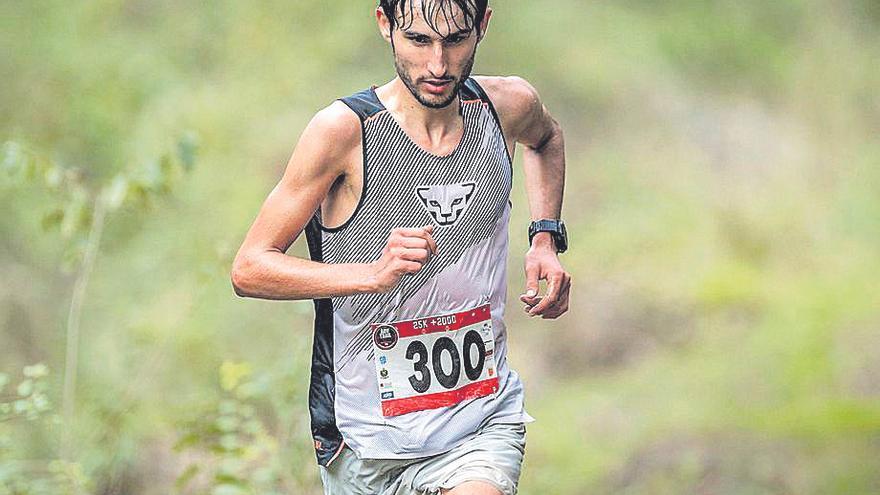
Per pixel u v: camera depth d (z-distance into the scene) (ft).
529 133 39.29
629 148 153.07
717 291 124.98
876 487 79.61
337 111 34.88
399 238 33.32
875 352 104.83
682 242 135.64
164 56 125.90
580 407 106.83
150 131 116.37
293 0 132.67
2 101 118.21
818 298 121.70
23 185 99.60
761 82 168.35
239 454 56.24
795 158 154.30
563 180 40.68
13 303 100.63
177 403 74.84
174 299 94.73
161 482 69.87
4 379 54.29
